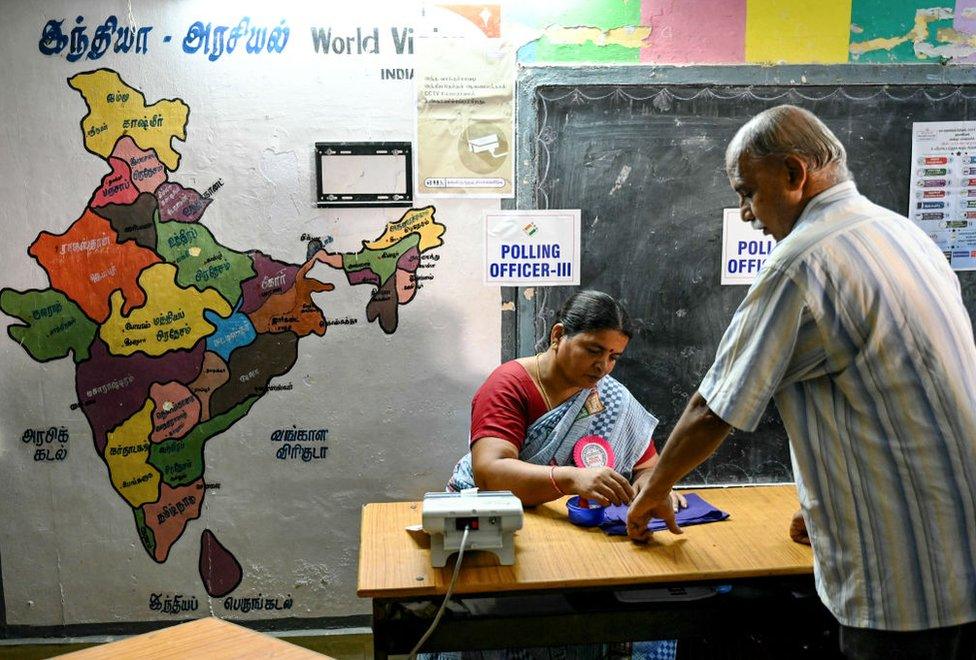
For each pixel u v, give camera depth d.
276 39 2.31
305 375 2.44
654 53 2.37
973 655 1.42
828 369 1.42
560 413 1.99
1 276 2.35
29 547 2.46
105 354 2.40
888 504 1.39
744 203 1.61
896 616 1.40
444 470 2.51
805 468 1.48
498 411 1.99
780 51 2.38
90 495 2.45
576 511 1.92
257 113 2.33
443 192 2.38
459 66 2.34
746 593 1.78
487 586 1.61
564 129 2.37
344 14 2.32
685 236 2.43
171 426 2.44
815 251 1.41
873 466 1.39
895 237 1.42
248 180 2.36
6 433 2.41
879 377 1.37
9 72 2.28
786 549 1.79
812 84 2.39
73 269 2.36
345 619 2.56
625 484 1.80
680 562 1.72
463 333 2.45
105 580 2.49
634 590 1.77
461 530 1.66
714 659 1.96
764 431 2.51
